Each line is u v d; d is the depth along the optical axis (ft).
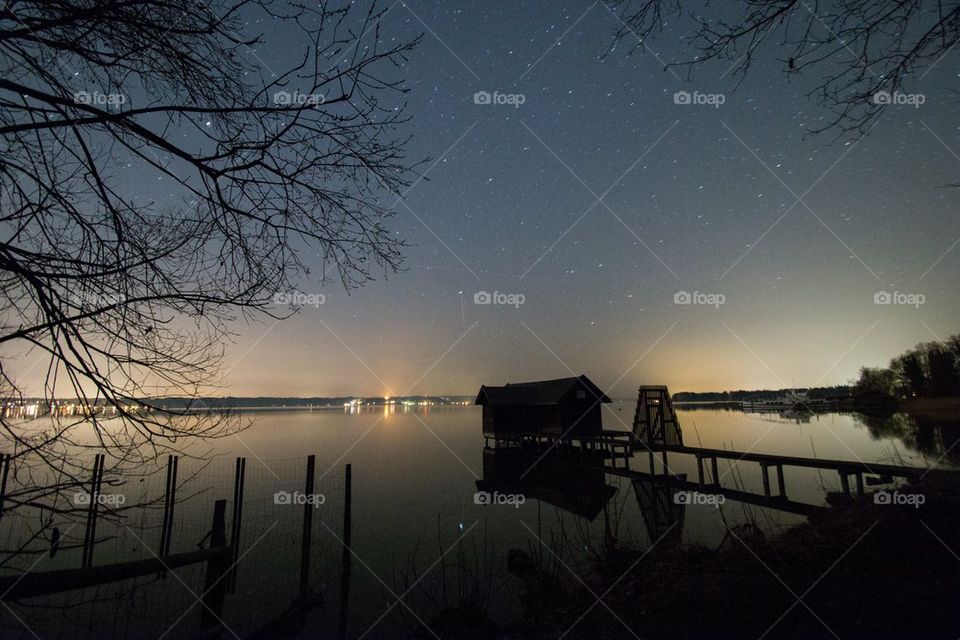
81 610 25.79
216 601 23.29
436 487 66.59
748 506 45.47
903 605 15.76
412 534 40.98
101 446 6.92
